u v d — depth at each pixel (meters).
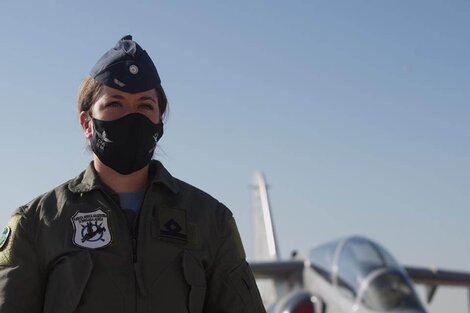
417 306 20.64
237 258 4.30
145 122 4.06
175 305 3.95
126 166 4.07
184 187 4.31
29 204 4.14
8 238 4.01
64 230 3.97
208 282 4.26
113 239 3.96
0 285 3.92
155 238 4.02
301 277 24.06
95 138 4.11
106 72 4.12
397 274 21.47
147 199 4.11
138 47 4.24
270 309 23.56
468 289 29.83
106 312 3.84
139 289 3.89
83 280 3.84
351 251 22.67
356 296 21.34
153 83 4.17
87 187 4.07
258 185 46.72
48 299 3.90
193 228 4.13
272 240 44.81
